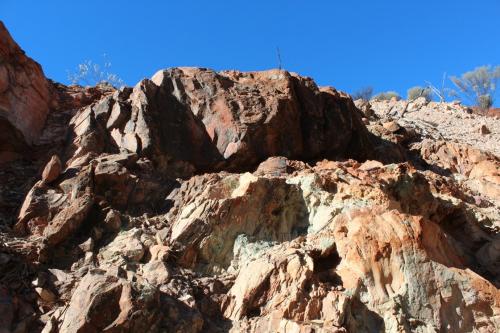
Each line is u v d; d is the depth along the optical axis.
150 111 11.45
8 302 7.44
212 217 9.23
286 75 13.16
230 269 8.91
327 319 7.79
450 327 8.39
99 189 9.88
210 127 11.77
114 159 10.49
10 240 8.62
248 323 7.79
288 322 7.51
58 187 9.81
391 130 17.92
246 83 12.90
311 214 9.70
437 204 11.24
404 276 8.66
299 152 12.56
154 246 8.81
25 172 10.92
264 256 8.77
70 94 13.60
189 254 8.89
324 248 8.93
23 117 11.48
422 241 9.15
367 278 8.52
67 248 8.76
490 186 15.42
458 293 8.75
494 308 8.77
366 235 8.91
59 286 7.93
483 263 10.66
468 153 16.98
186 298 7.89
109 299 7.18
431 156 16.98
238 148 11.51
